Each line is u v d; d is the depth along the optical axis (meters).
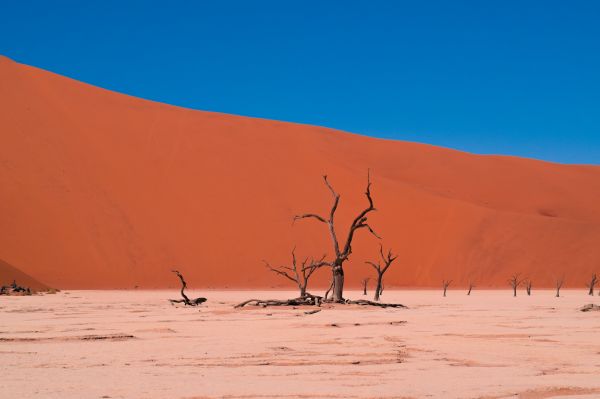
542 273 92.56
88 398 9.63
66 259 87.38
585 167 133.38
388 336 18.88
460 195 114.12
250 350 15.53
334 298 36.34
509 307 38.53
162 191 100.44
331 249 96.94
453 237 96.56
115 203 96.62
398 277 93.56
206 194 101.44
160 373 12.14
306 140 116.19
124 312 32.53
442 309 35.31
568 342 17.27
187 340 17.88
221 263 92.44
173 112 117.50
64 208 93.50
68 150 102.56
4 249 86.00
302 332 20.25
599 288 90.69
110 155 104.06
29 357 14.34
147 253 91.19
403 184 108.00
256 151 111.06
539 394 10.02
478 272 93.19
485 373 12.11
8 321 25.80
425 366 13.01
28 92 111.44
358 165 114.00
